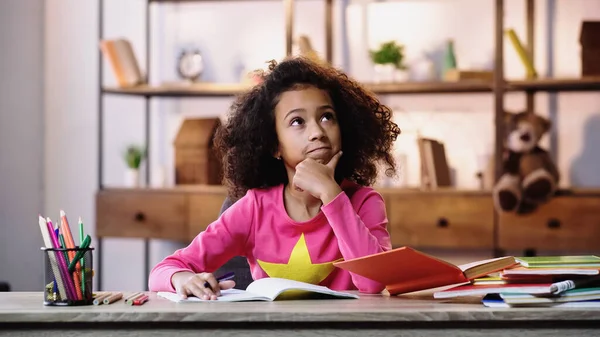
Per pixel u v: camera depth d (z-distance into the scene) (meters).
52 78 4.27
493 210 3.53
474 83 3.63
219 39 4.12
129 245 4.21
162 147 4.18
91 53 4.25
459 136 3.94
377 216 1.69
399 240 3.59
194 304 1.28
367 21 4.02
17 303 1.31
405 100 3.97
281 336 1.16
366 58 4.02
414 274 1.35
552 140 3.90
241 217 1.73
